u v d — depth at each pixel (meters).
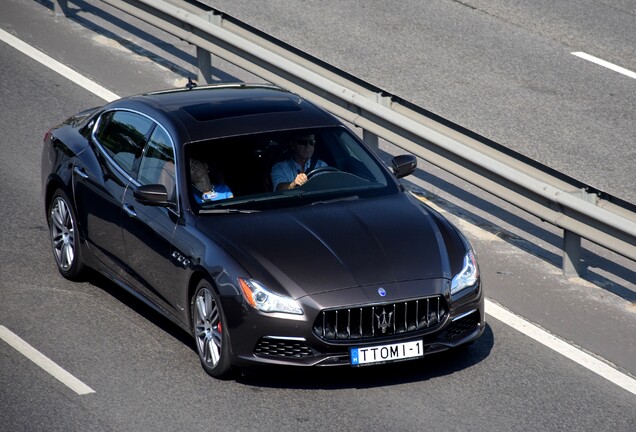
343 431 18.72
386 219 21.55
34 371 20.83
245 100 24.58
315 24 43.06
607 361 21.75
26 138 33.28
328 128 23.75
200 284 20.69
